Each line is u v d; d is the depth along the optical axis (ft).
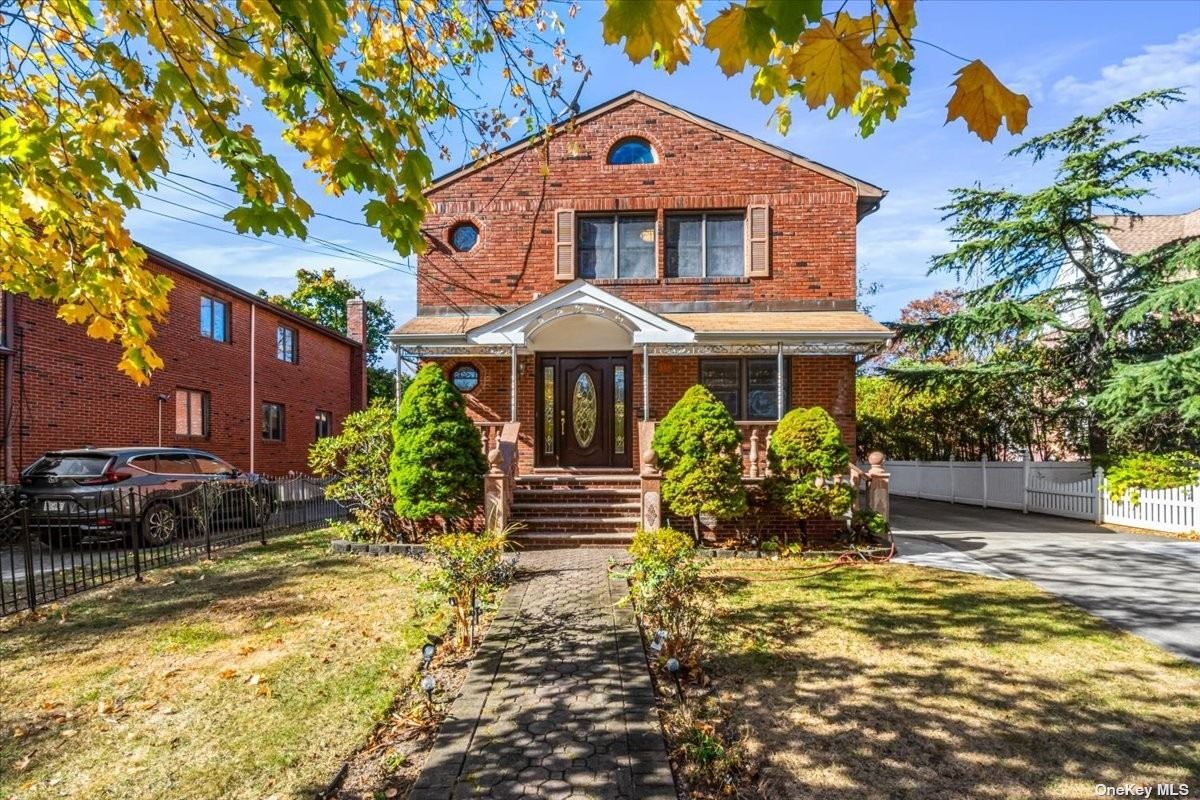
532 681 15.21
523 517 33.17
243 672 16.34
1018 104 7.06
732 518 30.53
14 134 9.57
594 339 38.73
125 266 12.30
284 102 9.87
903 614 20.84
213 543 34.78
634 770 11.36
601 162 40.40
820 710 13.99
